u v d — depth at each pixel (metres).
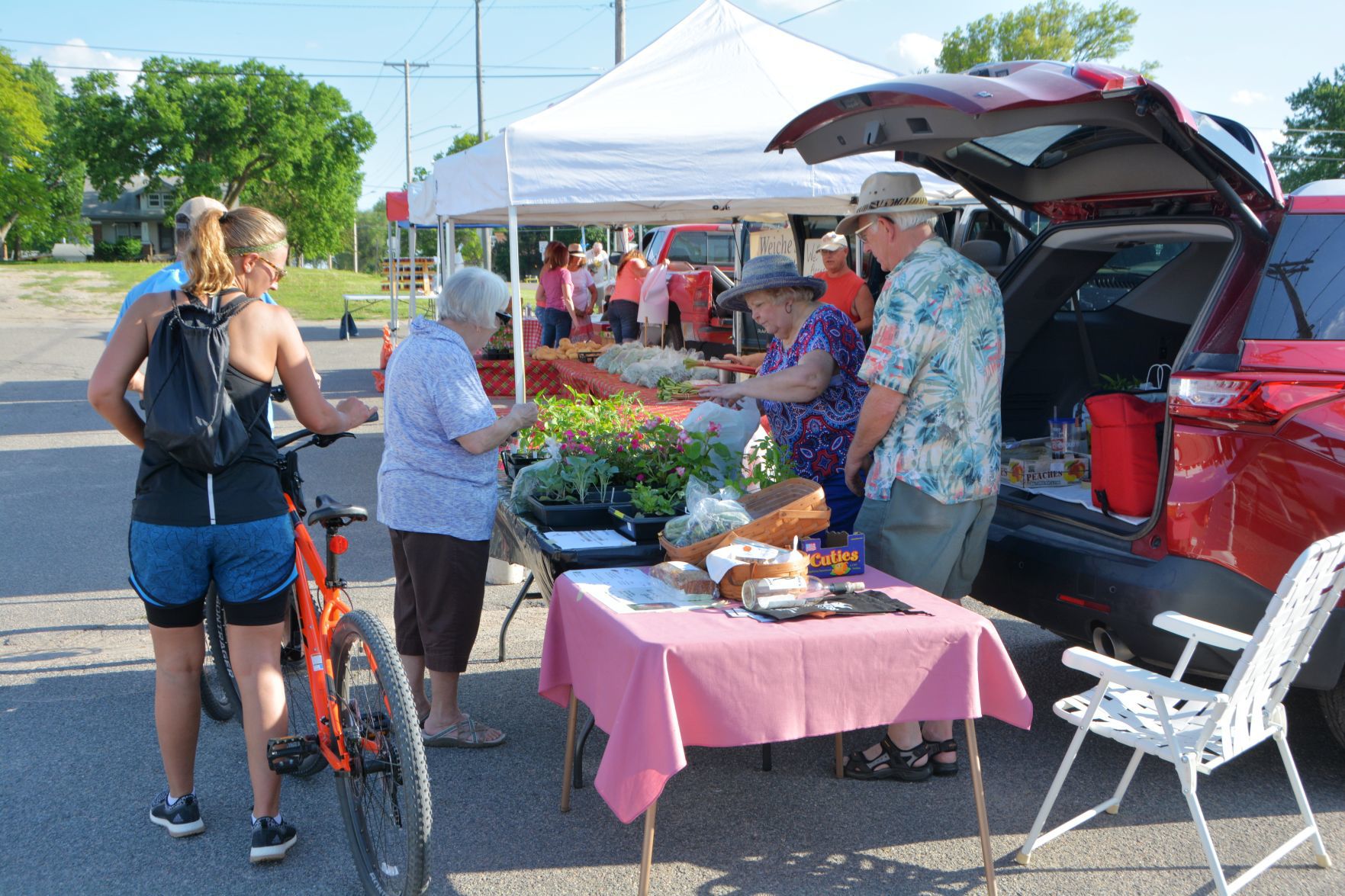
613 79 5.82
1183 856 2.97
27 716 3.95
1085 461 4.26
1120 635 3.30
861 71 6.29
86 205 79.62
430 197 7.92
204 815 3.22
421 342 3.38
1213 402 3.10
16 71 57.34
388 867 2.69
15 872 2.90
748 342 11.57
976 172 4.16
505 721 3.94
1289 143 58.00
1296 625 2.73
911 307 3.22
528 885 2.84
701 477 3.82
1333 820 3.18
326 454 9.26
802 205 7.74
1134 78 2.97
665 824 3.18
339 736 2.80
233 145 58.78
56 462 8.95
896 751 3.44
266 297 3.05
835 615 2.74
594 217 8.55
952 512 3.32
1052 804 2.92
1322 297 3.18
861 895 2.80
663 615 2.75
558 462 3.88
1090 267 4.55
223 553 2.78
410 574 3.61
